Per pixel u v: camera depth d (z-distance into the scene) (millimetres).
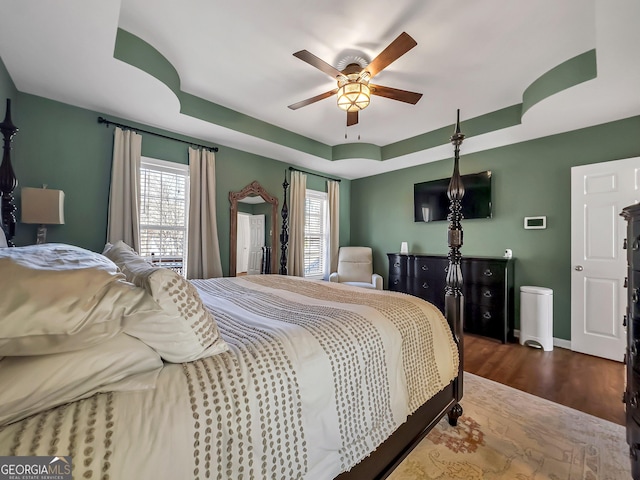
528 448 1576
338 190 5285
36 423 581
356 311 1435
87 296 679
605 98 2400
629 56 1858
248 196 3998
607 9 1537
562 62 2275
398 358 1341
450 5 1746
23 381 592
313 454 930
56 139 2551
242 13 1826
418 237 4566
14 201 2373
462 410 1841
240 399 788
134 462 595
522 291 3256
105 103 2590
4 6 1502
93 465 561
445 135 3623
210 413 726
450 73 2445
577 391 2193
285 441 859
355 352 1152
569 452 1544
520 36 1993
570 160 3127
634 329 1229
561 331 3180
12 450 533
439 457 1511
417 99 2326
